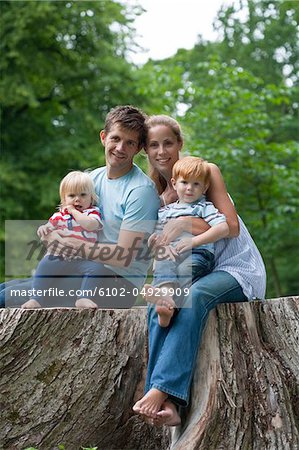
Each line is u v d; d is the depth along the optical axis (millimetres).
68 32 17250
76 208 4871
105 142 5004
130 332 4688
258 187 11969
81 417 4566
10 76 16797
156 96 12859
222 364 4477
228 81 11617
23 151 17422
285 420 4461
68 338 4547
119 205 4902
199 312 4375
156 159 4922
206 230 4562
